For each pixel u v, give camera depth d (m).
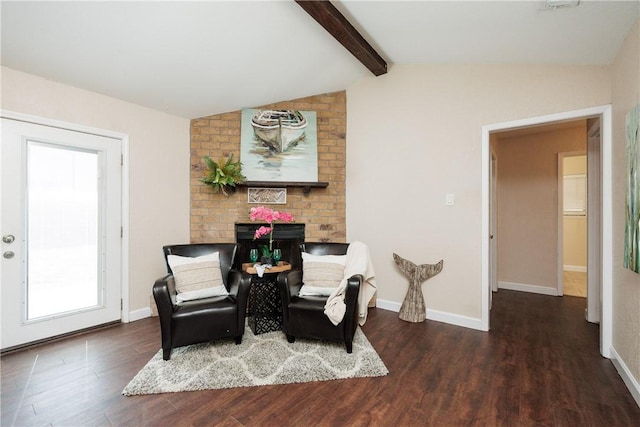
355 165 3.62
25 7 1.78
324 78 3.32
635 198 1.74
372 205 3.49
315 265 2.74
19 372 2.02
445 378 1.96
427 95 3.12
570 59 2.32
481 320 2.79
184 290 2.47
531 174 4.25
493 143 3.95
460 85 2.93
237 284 2.47
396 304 3.31
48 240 2.54
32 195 2.45
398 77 3.30
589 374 2.00
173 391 1.81
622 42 1.97
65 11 1.84
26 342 2.42
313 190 3.62
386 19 2.32
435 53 2.81
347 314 2.27
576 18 1.84
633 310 1.83
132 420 1.56
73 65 2.35
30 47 2.10
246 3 2.02
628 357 1.90
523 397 1.76
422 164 3.15
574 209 5.65
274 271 2.68
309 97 3.64
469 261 2.88
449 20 2.20
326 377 1.95
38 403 1.70
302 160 3.52
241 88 3.10
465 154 2.90
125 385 1.87
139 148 3.06
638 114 1.70
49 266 2.55
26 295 2.43
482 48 2.52
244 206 3.49
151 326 2.86
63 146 2.59
